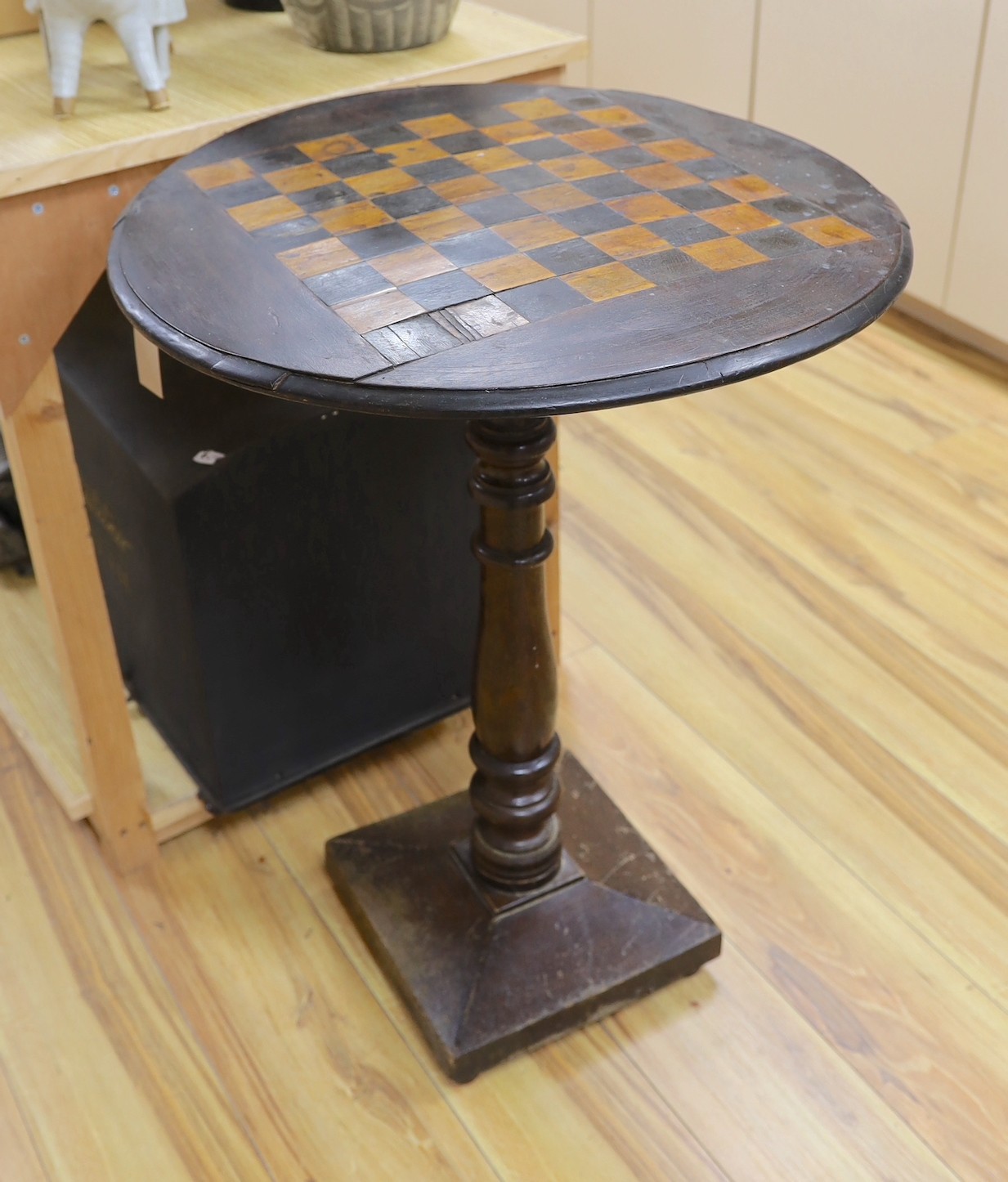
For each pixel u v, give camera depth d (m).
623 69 2.88
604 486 2.19
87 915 1.51
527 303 0.98
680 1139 1.28
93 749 1.45
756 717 1.75
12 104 1.27
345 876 1.49
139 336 1.39
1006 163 2.27
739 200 1.14
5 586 1.88
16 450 1.26
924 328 2.63
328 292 1.01
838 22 2.42
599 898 1.45
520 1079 1.34
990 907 1.50
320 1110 1.31
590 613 1.93
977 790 1.65
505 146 1.24
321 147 1.23
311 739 1.60
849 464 2.25
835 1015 1.39
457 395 0.89
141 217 1.12
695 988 1.42
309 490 1.41
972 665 1.83
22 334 1.21
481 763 1.36
